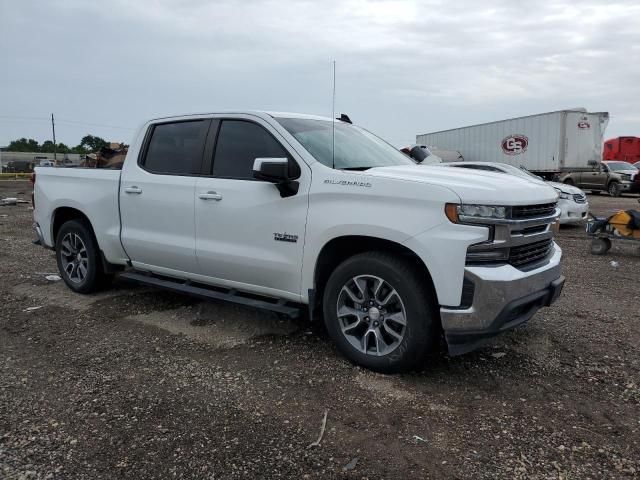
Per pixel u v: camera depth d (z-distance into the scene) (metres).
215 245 4.55
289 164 4.06
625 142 34.72
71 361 4.09
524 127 24.52
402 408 3.32
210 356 4.17
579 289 6.50
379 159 4.61
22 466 2.73
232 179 4.47
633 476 2.65
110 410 3.30
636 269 7.93
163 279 5.30
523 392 3.56
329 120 5.02
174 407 3.34
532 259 3.78
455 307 3.39
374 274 3.69
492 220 3.35
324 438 2.98
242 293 4.66
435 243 3.38
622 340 4.58
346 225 3.73
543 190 3.92
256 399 3.44
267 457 2.80
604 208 18.62
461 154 28.44
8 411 3.29
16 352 4.29
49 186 6.19
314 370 3.89
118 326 4.90
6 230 11.73
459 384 3.67
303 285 4.07
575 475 2.66
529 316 3.73
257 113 4.48
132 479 2.63
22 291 6.16
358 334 3.95
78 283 5.96
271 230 4.17
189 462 2.76
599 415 3.27
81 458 2.80
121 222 5.38
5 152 90.19
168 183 4.89
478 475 2.66
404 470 2.70
